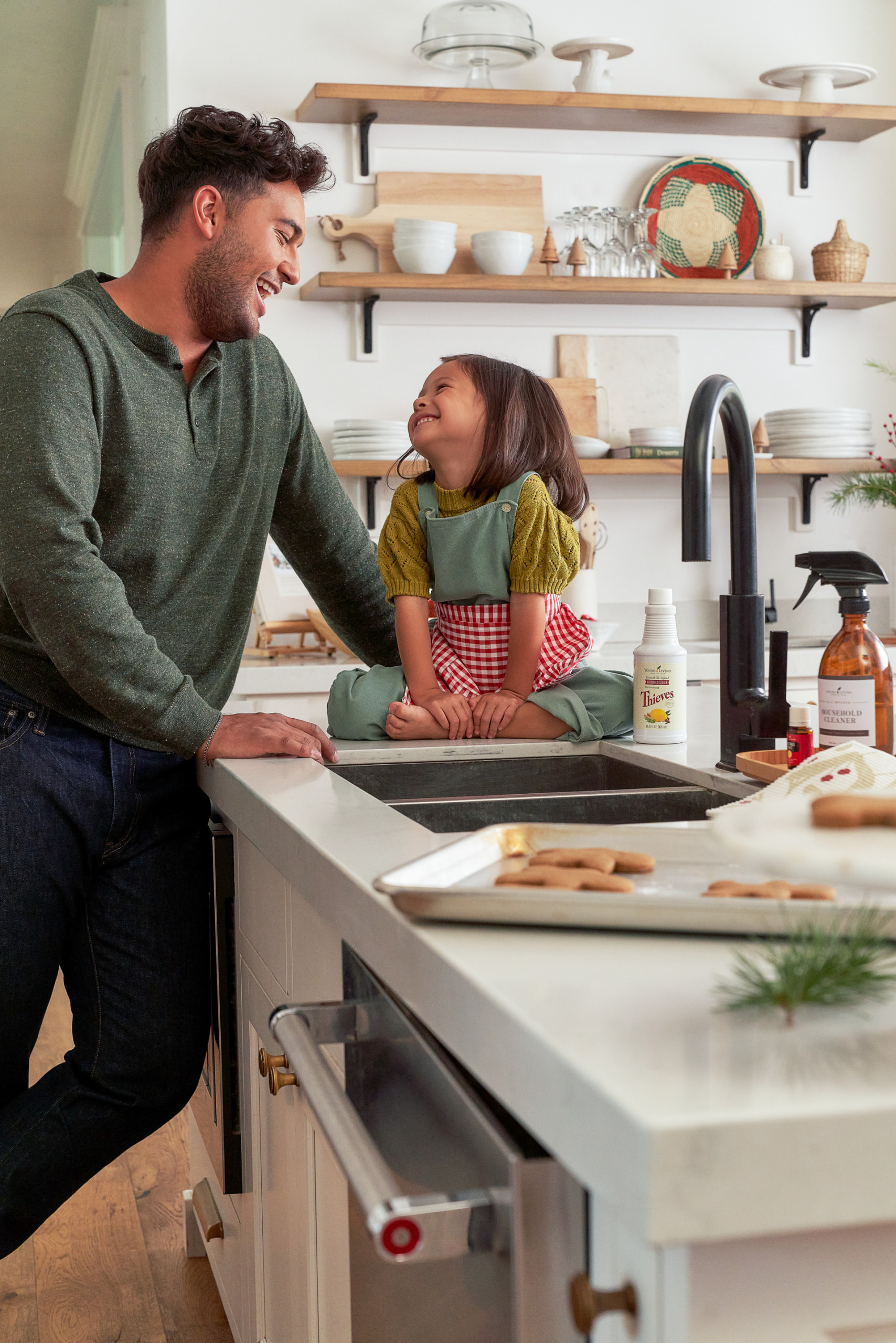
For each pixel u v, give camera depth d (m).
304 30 3.46
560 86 3.63
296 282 1.63
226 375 1.61
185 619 1.60
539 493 1.50
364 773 1.44
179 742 1.39
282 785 1.15
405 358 3.58
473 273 3.53
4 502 1.34
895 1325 0.46
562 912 0.61
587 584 3.33
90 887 1.54
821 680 1.17
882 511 3.87
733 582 1.27
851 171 3.86
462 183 3.56
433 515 1.56
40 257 6.14
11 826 1.44
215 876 1.45
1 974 1.46
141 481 1.49
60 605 1.33
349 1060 0.84
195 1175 1.95
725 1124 0.40
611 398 3.71
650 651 1.46
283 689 3.03
